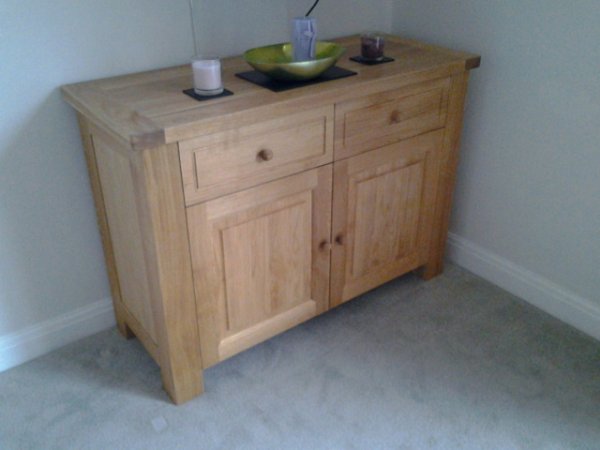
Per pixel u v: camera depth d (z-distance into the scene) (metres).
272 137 1.38
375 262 1.88
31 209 1.58
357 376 1.65
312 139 1.47
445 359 1.72
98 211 1.64
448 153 1.87
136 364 1.70
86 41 1.49
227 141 1.30
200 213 1.34
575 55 1.60
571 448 1.42
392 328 1.85
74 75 1.51
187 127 1.21
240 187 1.38
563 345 1.77
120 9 1.50
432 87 1.68
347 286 1.84
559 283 1.88
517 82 1.78
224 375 1.66
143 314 1.58
